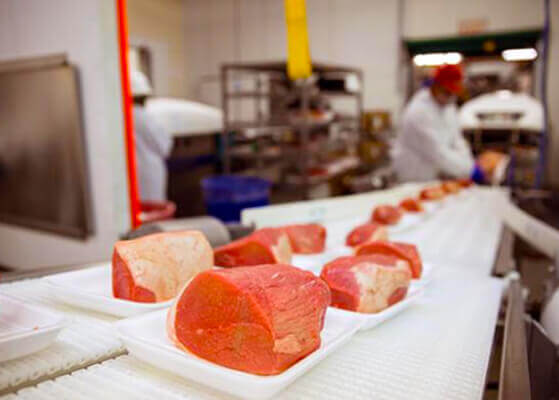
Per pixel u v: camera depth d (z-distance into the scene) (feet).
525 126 13.82
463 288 4.22
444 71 12.52
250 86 21.24
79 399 2.16
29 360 2.45
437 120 13.11
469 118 14.89
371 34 19.71
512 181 12.34
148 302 3.04
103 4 8.86
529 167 12.62
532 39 15.62
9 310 2.75
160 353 2.33
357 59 20.12
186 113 17.19
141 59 21.07
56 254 11.26
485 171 12.41
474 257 5.37
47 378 2.37
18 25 10.83
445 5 18.17
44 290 3.58
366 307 3.16
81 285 3.42
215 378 2.21
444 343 2.99
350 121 18.74
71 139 9.84
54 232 11.03
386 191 8.79
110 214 9.70
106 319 3.05
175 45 22.88
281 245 3.88
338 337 2.68
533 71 14.97
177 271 3.19
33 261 12.04
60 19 9.73
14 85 10.90
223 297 2.31
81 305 3.19
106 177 9.62
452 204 9.17
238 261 3.78
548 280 5.60
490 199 9.89
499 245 5.98
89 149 9.80
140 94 13.76
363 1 19.62
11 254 12.75
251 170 18.45
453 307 3.70
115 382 2.33
